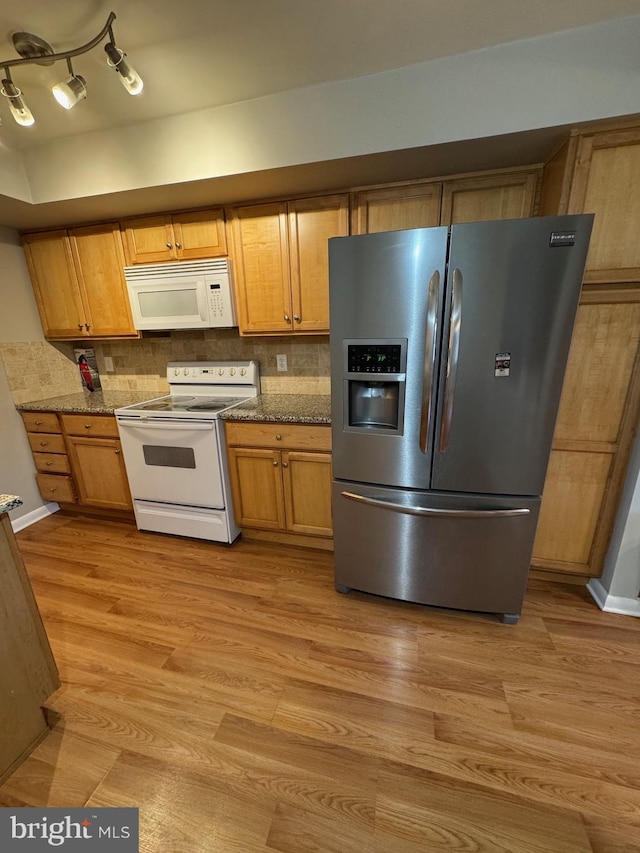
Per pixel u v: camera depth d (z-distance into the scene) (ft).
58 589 6.71
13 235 8.64
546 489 6.10
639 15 4.18
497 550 5.45
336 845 3.27
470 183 6.09
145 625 5.85
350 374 5.34
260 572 7.13
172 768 3.88
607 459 5.75
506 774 3.78
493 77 4.73
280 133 5.57
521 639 5.47
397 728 4.24
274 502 7.51
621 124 4.66
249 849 3.25
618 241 4.99
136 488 8.23
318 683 4.82
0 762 3.75
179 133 5.93
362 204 6.59
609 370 5.43
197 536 8.08
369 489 5.75
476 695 4.62
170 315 7.99
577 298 4.43
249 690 4.74
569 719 4.32
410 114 5.08
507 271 4.49
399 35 4.47
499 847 3.24
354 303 5.09
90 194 6.60
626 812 3.47
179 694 4.70
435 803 3.55
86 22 4.29
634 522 5.61
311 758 3.95
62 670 5.08
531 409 4.87
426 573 5.81
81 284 8.64
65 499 9.22
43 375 9.43
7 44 4.60
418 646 5.37
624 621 5.79
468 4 4.07
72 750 4.07
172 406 8.08
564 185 4.98
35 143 6.53
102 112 5.77
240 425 7.25
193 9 4.11
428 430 5.18
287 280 7.27
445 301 4.75
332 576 7.00
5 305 8.57
